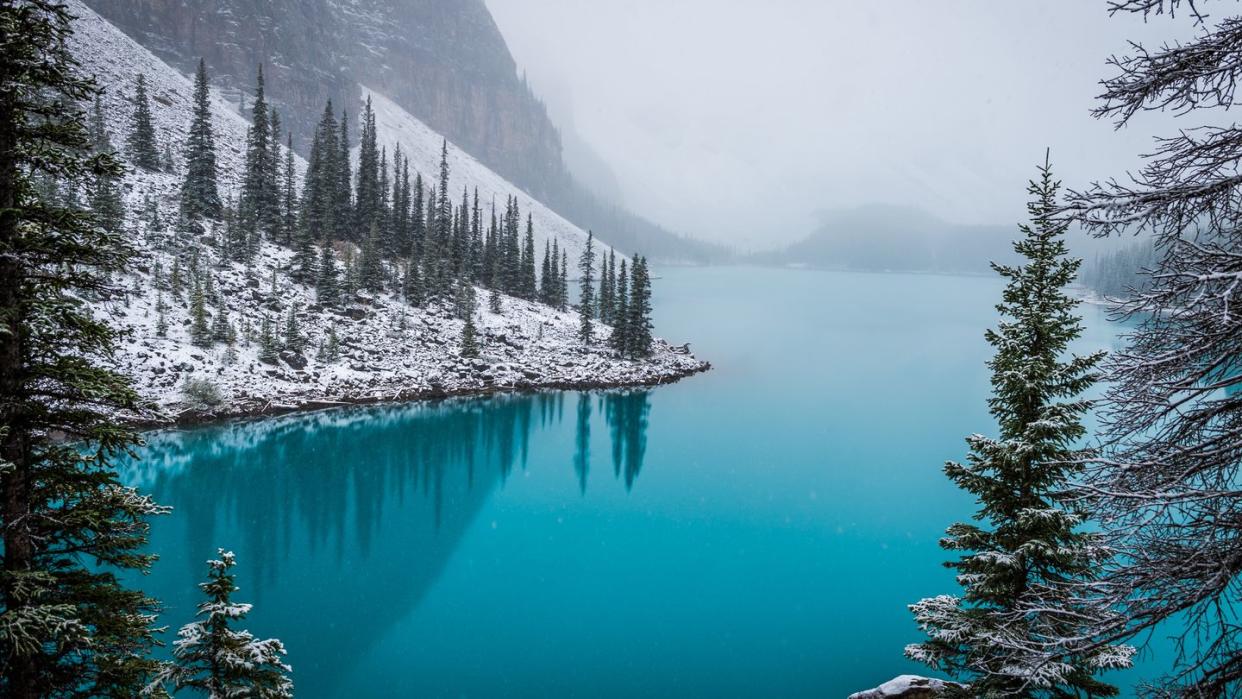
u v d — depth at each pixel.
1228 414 6.60
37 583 8.93
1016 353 12.98
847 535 46.50
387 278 96.50
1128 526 6.51
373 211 108.12
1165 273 6.23
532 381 84.25
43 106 9.15
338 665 28.09
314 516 45.47
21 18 8.63
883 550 43.91
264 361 67.94
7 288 8.97
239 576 36.03
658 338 124.38
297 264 87.31
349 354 75.94
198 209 85.75
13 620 8.20
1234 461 6.25
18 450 9.01
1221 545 6.28
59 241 9.23
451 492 52.19
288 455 56.22
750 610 34.78
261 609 32.59
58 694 9.59
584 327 103.00
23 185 9.29
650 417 78.31
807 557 42.47
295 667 27.75
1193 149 6.05
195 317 64.88
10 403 8.74
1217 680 6.47
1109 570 7.09
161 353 60.81
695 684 27.45
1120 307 6.46
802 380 100.06
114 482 10.05
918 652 13.24
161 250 75.12
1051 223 6.70
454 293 100.06
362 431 63.91
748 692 26.88
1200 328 6.25
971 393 94.06
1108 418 6.86
